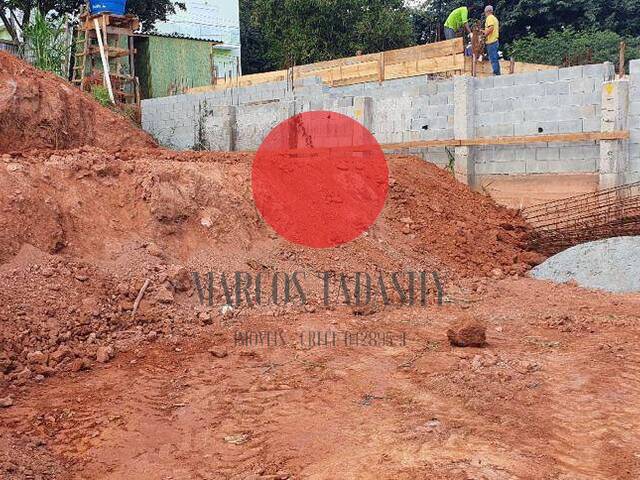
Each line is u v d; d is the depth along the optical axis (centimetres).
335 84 1923
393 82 1797
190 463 485
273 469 471
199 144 1883
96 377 643
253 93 1817
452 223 1220
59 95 1359
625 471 460
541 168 1285
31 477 457
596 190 1220
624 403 571
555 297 953
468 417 553
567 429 527
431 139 1439
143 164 982
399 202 1234
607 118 1183
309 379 641
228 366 675
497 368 660
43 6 2311
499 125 1339
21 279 738
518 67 1931
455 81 1372
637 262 1006
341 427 537
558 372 647
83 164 927
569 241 1173
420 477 450
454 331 736
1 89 1248
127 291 795
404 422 544
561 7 3341
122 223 897
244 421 552
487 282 1045
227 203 1009
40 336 687
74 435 526
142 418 556
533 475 453
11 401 575
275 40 3184
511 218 1291
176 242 921
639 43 3131
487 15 1597
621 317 836
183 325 782
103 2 1958
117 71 2062
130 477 468
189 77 2466
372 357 704
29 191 828
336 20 3083
